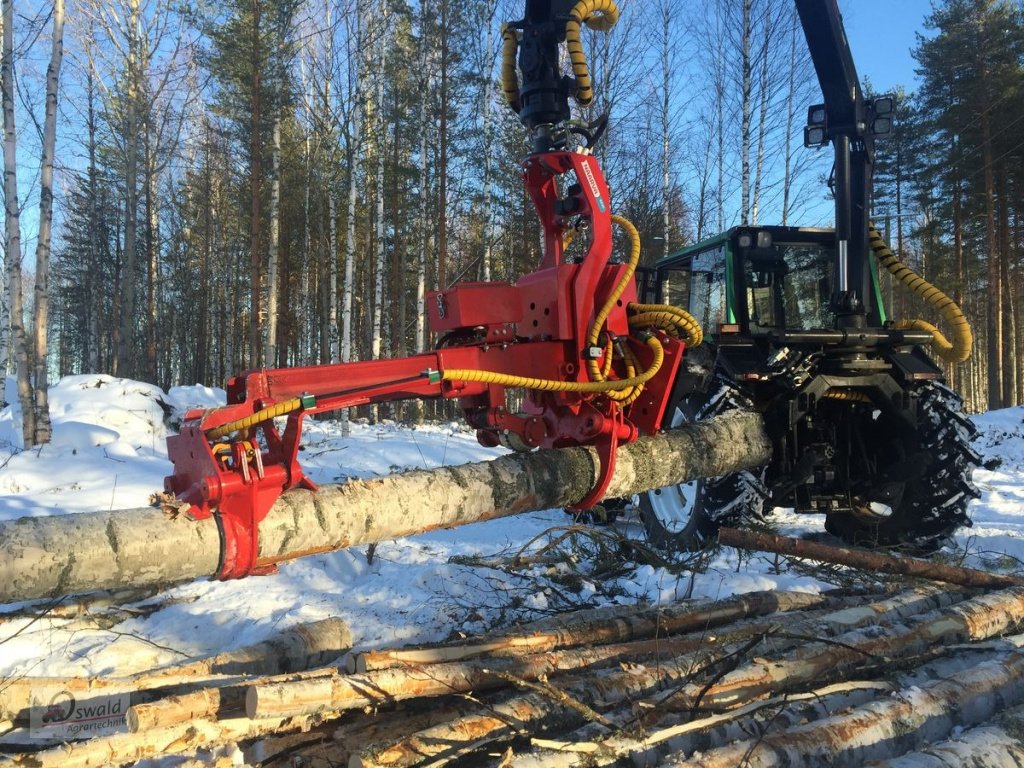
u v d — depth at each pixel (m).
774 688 2.52
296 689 2.13
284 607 3.96
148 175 19.86
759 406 4.86
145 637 3.70
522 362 3.15
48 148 9.25
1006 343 22.44
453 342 3.37
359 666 2.41
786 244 5.59
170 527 2.30
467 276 22.70
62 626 3.74
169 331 32.91
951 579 3.66
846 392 4.98
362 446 10.01
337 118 18.05
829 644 2.72
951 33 21.94
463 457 9.43
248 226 25.34
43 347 8.63
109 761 2.05
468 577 4.17
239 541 2.37
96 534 2.21
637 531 5.96
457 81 18.39
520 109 3.60
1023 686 2.63
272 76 16.73
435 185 20.81
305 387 2.73
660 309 3.17
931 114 23.91
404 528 2.66
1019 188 21.55
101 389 10.17
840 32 4.70
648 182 19.25
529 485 2.91
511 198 21.09
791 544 4.12
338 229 25.69
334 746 2.20
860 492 5.14
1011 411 14.16
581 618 3.16
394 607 3.84
